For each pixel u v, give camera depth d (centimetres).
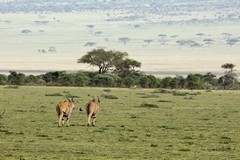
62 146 8888
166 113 14375
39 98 19150
